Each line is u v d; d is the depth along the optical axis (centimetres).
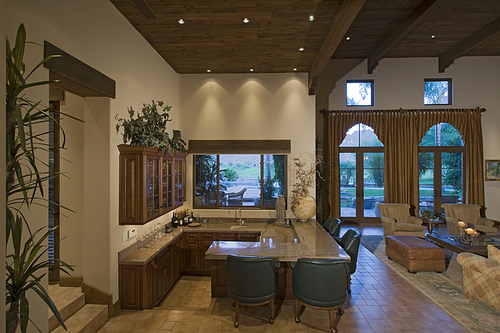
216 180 631
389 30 682
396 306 380
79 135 376
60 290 356
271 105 613
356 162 893
